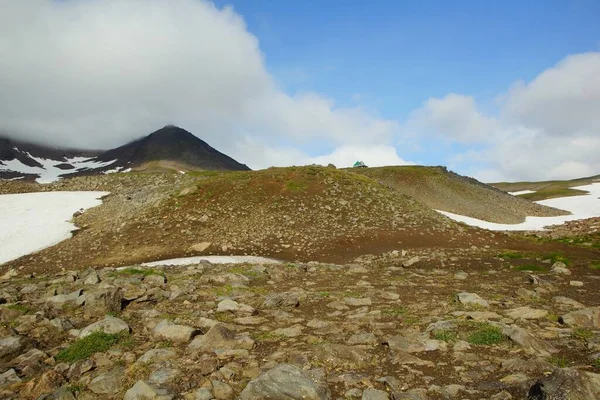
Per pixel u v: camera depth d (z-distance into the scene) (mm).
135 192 61156
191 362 9039
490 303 14078
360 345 9758
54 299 14023
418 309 13297
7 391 8203
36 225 46781
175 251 35062
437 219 46562
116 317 12086
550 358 8594
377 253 34406
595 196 135500
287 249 35656
